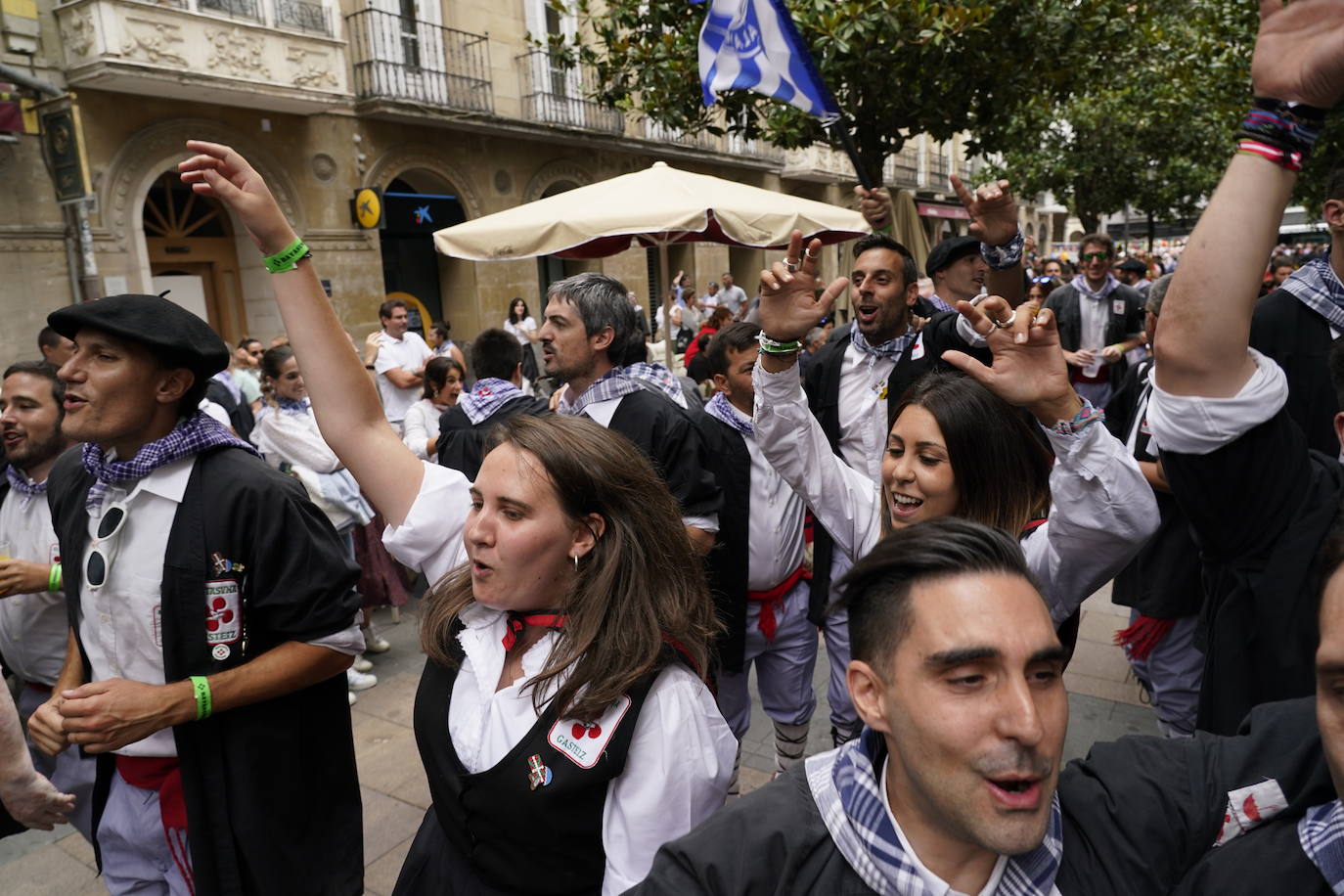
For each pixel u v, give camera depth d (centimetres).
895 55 635
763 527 292
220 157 184
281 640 203
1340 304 221
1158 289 325
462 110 1384
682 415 278
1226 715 163
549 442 148
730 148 1980
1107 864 102
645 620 143
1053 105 867
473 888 146
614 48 775
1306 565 145
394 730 387
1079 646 445
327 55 1223
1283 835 101
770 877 104
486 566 149
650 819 135
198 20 1056
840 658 287
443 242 496
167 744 197
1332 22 116
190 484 194
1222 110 1066
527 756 139
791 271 202
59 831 322
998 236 298
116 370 184
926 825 100
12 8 958
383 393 738
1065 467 144
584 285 292
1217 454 139
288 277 192
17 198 983
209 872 192
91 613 199
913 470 170
